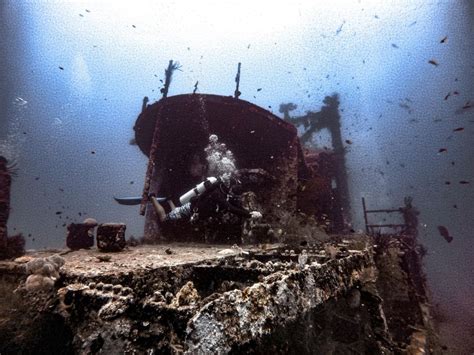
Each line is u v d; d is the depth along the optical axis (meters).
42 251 4.20
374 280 3.26
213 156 7.09
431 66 38.41
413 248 6.62
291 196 6.77
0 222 3.88
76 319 1.65
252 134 7.33
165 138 7.62
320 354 2.88
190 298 1.71
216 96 6.53
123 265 2.47
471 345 7.02
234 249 4.00
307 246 4.39
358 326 3.19
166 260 2.88
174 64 7.00
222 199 4.85
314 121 14.27
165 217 5.55
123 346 1.37
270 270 2.57
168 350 1.30
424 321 4.67
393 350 3.13
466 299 12.62
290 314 1.85
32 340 2.19
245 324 1.51
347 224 11.52
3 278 2.66
